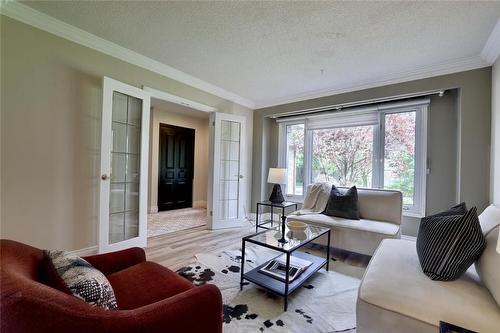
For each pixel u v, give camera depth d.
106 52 2.56
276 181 3.95
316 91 3.78
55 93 2.23
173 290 1.17
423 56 2.57
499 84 2.24
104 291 0.91
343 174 3.90
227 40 2.37
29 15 2.02
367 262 2.59
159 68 3.01
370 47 2.41
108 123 2.44
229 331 1.47
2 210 1.98
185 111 5.38
